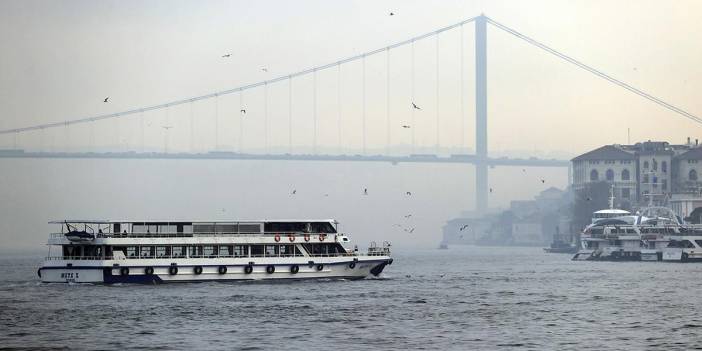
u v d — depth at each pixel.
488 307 199.50
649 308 199.38
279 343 151.25
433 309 194.25
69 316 180.75
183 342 152.38
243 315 181.75
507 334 160.75
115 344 151.00
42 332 162.88
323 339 155.00
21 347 148.88
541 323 174.25
